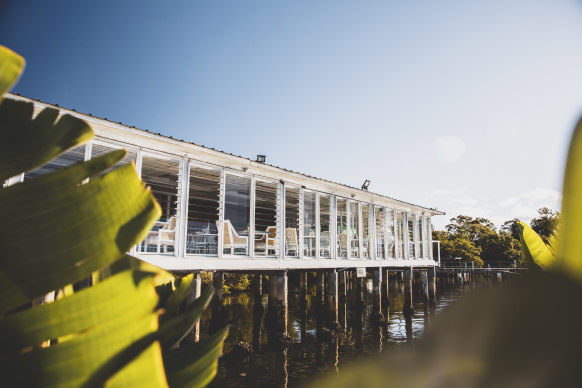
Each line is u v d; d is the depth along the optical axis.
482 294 0.23
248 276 20.42
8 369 0.42
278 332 9.30
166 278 0.46
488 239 41.59
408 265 16.08
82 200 0.46
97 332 0.43
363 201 14.02
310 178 10.69
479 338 0.22
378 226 17.94
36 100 4.97
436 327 0.23
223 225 8.25
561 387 0.20
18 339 0.43
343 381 0.22
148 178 11.19
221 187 8.38
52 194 0.45
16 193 0.45
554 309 0.21
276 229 9.91
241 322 12.30
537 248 1.13
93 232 0.45
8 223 0.44
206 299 0.65
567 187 0.23
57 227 0.45
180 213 7.34
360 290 16.73
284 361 8.44
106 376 0.42
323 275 16.80
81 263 0.45
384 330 12.39
